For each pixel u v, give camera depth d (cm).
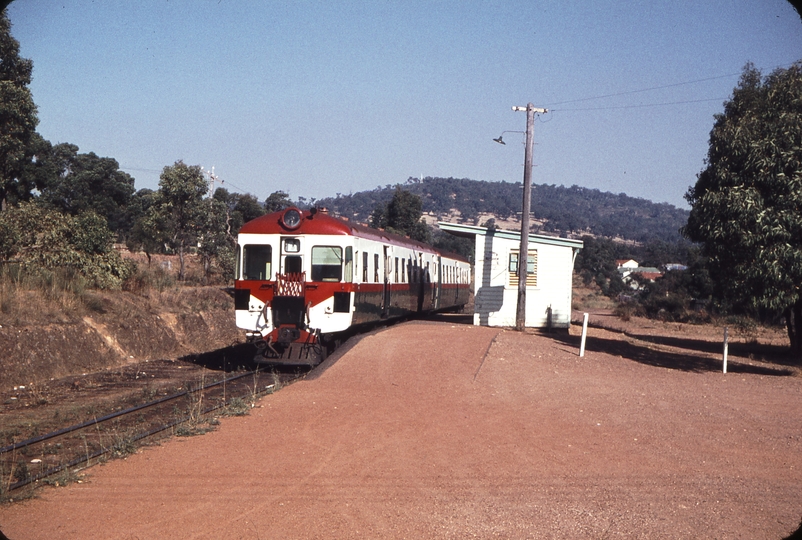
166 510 634
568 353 1759
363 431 947
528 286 2516
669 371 1627
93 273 2119
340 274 1617
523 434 950
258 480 726
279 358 1623
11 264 1858
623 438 945
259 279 1627
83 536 570
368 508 649
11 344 1430
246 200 5553
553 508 661
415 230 6700
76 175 6028
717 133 1708
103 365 1652
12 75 3005
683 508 668
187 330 2200
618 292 7075
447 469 777
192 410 1061
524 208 2347
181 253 3828
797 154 1530
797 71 1728
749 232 1557
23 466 746
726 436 973
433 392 1237
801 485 749
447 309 3616
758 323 3791
